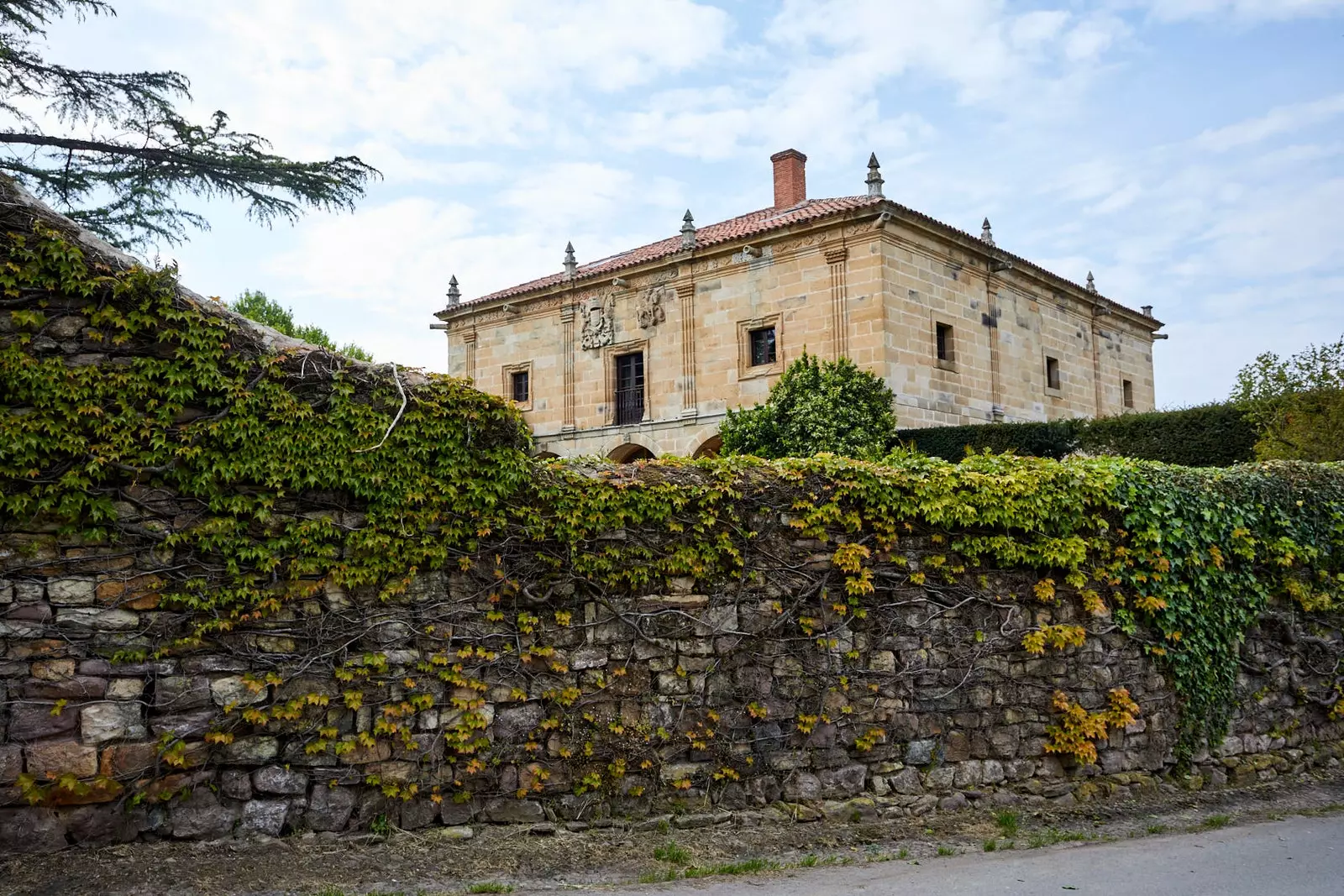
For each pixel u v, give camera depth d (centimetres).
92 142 1648
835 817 772
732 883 627
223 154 1692
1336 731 1064
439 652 690
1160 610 945
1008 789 851
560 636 730
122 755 600
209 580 632
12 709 576
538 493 735
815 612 810
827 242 2538
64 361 606
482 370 3484
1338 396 1606
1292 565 1051
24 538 591
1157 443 2045
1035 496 892
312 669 654
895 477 848
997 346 2872
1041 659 885
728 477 800
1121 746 909
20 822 573
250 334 661
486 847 663
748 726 777
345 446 670
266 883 578
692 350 2848
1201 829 802
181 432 628
